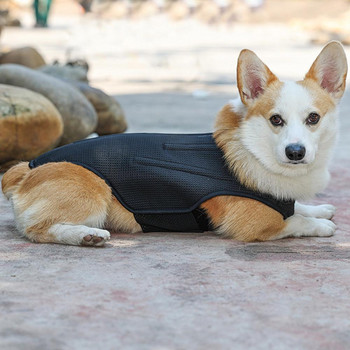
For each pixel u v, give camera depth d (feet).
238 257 11.78
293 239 13.09
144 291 9.98
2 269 10.94
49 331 8.57
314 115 12.22
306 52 70.28
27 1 151.12
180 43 86.12
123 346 8.18
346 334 8.59
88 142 13.21
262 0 137.39
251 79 12.57
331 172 20.39
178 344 8.25
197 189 12.50
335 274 10.89
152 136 13.23
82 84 24.88
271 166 12.34
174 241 12.87
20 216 12.75
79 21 129.90
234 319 9.00
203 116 32.01
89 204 12.53
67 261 11.41
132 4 145.28
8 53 33.19
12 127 18.34
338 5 134.31
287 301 9.66
